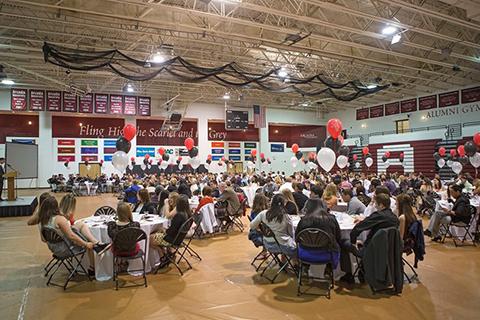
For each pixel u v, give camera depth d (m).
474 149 9.45
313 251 3.44
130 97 18.02
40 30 9.45
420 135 17.05
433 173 16.30
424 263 4.55
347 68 14.02
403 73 14.14
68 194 4.13
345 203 5.88
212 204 6.42
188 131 21.09
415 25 9.57
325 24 8.42
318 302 3.26
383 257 3.35
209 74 10.31
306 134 23.75
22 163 11.83
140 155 19.84
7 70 13.75
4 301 3.34
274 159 23.23
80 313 3.06
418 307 3.13
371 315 2.97
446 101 16.95
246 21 8.43
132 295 3.48
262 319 2.92
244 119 20.36
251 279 3.96
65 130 18.72
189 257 4.96
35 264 4.64
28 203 9.65
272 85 14.95
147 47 11.66
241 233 6.72
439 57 12.56
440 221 5.78
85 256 4.05
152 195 8.38
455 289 3.59
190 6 8.42
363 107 21.80
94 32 10.22
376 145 19.39
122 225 3.80
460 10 8.88
